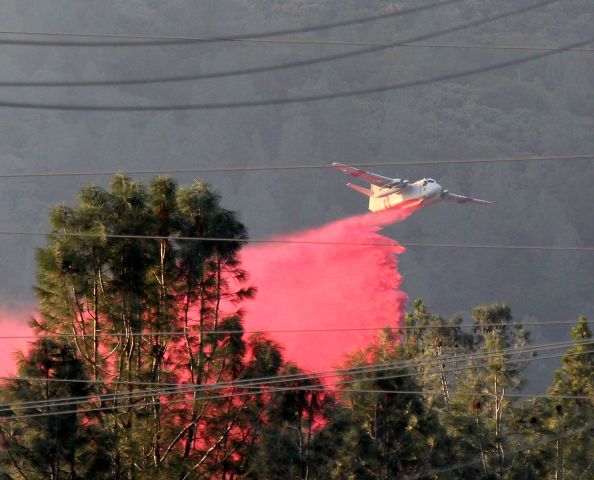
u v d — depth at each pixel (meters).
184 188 159.00
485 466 175.00
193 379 152.25
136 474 143.00
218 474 148.38
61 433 124.75
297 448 143.38
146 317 155.00
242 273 160.25
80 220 152.75
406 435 153.62
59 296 151.88
